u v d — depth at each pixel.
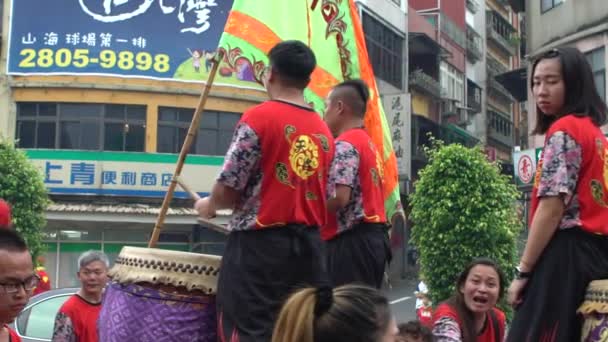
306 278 3.32
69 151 22.02
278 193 3.33
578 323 2.97
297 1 4.59
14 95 22.16
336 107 4.27
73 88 22.11
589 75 3.12
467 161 15.01
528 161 20.97
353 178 4.04
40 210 18.34
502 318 4.71
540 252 3.00
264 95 23.25
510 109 43.06
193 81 22.47
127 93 22.22
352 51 4.87
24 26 22.23
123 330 3.42
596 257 2.99
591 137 3.01
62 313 5.23
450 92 34.09
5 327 3.12
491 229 14.61
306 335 2.11
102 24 22.25
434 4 33.44
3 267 2.92
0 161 17.84
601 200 3.01
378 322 2.15
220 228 3.68
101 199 22.06
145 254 3.48
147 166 22.22
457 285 4.57
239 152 3.34
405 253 29.28
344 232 4.12
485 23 39.66
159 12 22.41
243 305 3.24
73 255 22.05
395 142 26.39
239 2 4.33
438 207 14.91
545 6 20.97
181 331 3.37
